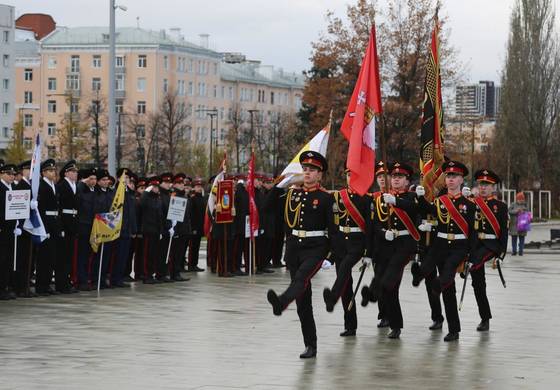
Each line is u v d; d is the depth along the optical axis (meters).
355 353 14.59
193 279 25.88
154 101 120.19
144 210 24.50
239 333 16.30
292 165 17.17
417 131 59.19
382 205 16.11
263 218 27.72
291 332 16.48
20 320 17.50
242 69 139.00
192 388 11.83
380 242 16.22
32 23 138.00
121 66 121.25
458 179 17.03
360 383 12.27
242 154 113.94
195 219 28.06
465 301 21.67
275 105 142.50
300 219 14.38
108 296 21.48
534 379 12.70
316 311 19.45
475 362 13.94
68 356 13.92
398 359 14.10
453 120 64.25
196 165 97.00
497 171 82.69
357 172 15.41
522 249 40.03
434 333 16.80
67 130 92.50
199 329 16.67
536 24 81.50
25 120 125.19
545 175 83.69
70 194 21.70
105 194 22.56
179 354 14.20
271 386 12.01
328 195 14.38
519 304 21.30
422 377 12.73
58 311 18.78
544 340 16.11
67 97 104.69
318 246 14.33
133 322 17.39
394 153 58.69
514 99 81.81
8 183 20.48
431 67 17.59
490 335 16.64
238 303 20.44
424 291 23.53
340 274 15.35
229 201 26.56
